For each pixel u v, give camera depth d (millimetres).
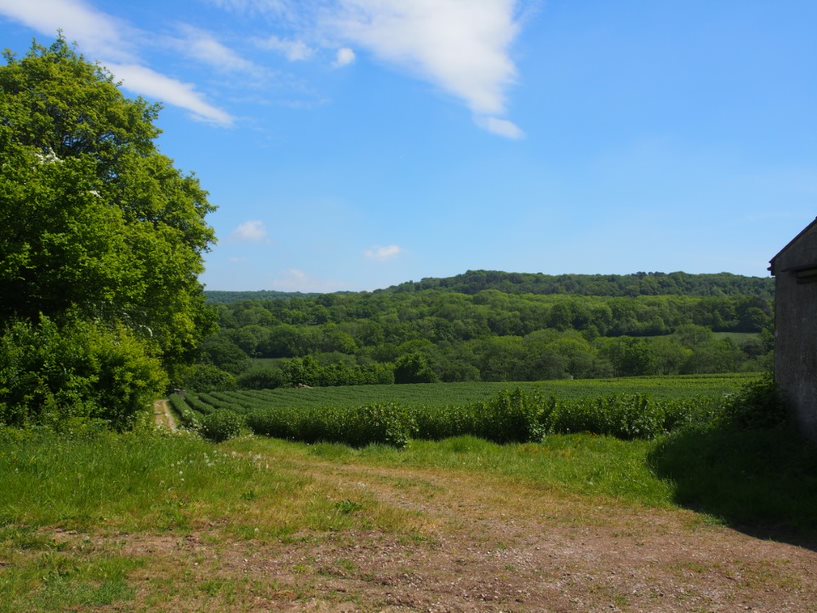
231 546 5980
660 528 7621
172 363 41531
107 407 13273
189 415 44406
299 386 83438
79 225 14539
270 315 112000
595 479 10555
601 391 50562
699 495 9094
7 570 4922
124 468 8180
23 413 11367
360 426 20047
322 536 6516
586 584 5355
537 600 4910
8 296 14227
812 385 10688
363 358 93375
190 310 32781
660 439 13758
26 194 13852
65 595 4480
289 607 4508
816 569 5953
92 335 13672
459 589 5090
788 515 7887
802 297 10977
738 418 11859
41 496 6871
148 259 22281
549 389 55250
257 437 27844
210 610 4387
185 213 29047
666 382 59344
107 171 25781
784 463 9672
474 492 10086
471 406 21094
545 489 10289
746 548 6695
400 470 13133
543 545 6711
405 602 4734
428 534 6910
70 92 24578
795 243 11078
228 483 8406
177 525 6547
